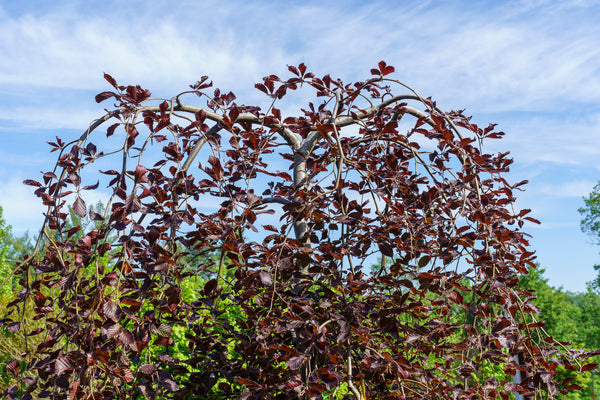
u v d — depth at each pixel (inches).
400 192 100.2
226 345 98.0
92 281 79.7
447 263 83.6
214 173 90.0
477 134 105.7
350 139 114.7
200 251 94.2
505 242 89.2
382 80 105.0
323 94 106.9
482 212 85.1
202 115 93.1
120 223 74.1
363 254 90.7
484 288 86.3
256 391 77.5
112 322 69.9
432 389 84.4
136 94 83.0
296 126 105.3
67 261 77.4
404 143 106.7
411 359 93.0
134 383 79.7
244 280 80.8
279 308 88.5
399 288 83.7
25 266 79.7
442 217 90.7
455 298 83.9
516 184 105.3
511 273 84.2
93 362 69.6
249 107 110.4
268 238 88.6
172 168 94.0
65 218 80.4
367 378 87.1
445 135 95.0
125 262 75.1
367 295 86.5
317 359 85.7
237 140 100.3
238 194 91.2
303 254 80.3
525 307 87.6
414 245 88.1
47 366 75.0
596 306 822.5
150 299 85.1
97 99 80.9
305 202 82.0
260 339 85.0
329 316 82.7
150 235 79.0
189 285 130.9
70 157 77.5
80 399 70.7
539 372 82.5
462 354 82.2
